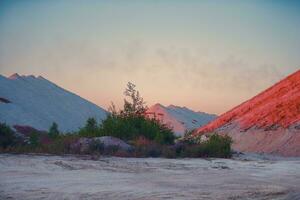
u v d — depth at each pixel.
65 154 21.62
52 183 13.16
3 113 104.75
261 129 52.78
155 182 14.30
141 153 23.44
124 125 28.25
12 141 25.53
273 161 24.55
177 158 23.67
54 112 137.75
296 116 51.69
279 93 64.38
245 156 29.58
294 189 13.43
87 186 12.89
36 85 156.62
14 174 14.57
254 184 14.54
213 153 25.98
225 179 15.65
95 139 24.22
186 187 13.43
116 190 12.35
